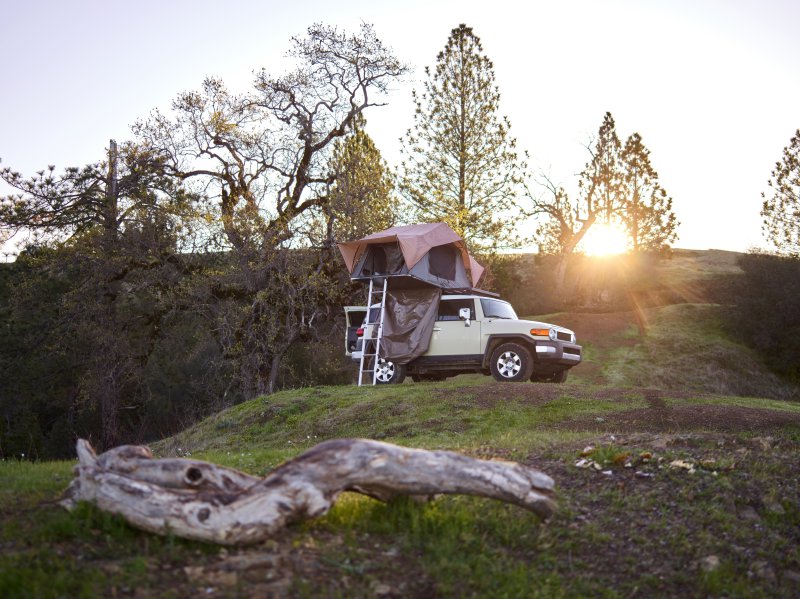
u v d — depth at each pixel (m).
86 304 25.45
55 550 4.71
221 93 27.36
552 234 42.78
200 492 5.07
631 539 5.87
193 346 29.33
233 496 5.03
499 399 13.52
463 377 22.69
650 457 7.25
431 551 5.26
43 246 25.30
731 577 5.50
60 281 28.09
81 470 5.27
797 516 6.38
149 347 27.72
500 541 5.66
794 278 31.86
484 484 5.47
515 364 15.59
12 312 28.02
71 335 26.70
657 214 41.09
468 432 11.78
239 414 15.12
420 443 10.21
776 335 30.84
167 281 25.19
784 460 7.41
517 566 5.25
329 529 5.41
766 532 6.15
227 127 26.30
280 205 27.08
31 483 6.55
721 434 8.76
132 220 25.30
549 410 12.91
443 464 5.45
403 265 17.80
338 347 28.17
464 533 5.59
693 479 6.86
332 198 26.12
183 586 4.38
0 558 4.55
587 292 41.34
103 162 25.75
